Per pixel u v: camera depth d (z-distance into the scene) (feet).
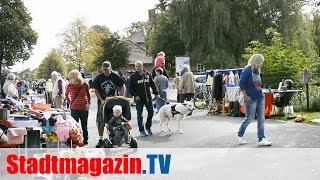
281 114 56.44
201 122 52.70
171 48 180.45
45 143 28.76
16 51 244.22
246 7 131.54
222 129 45.19
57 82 51.19
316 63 77.92
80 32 268.62
